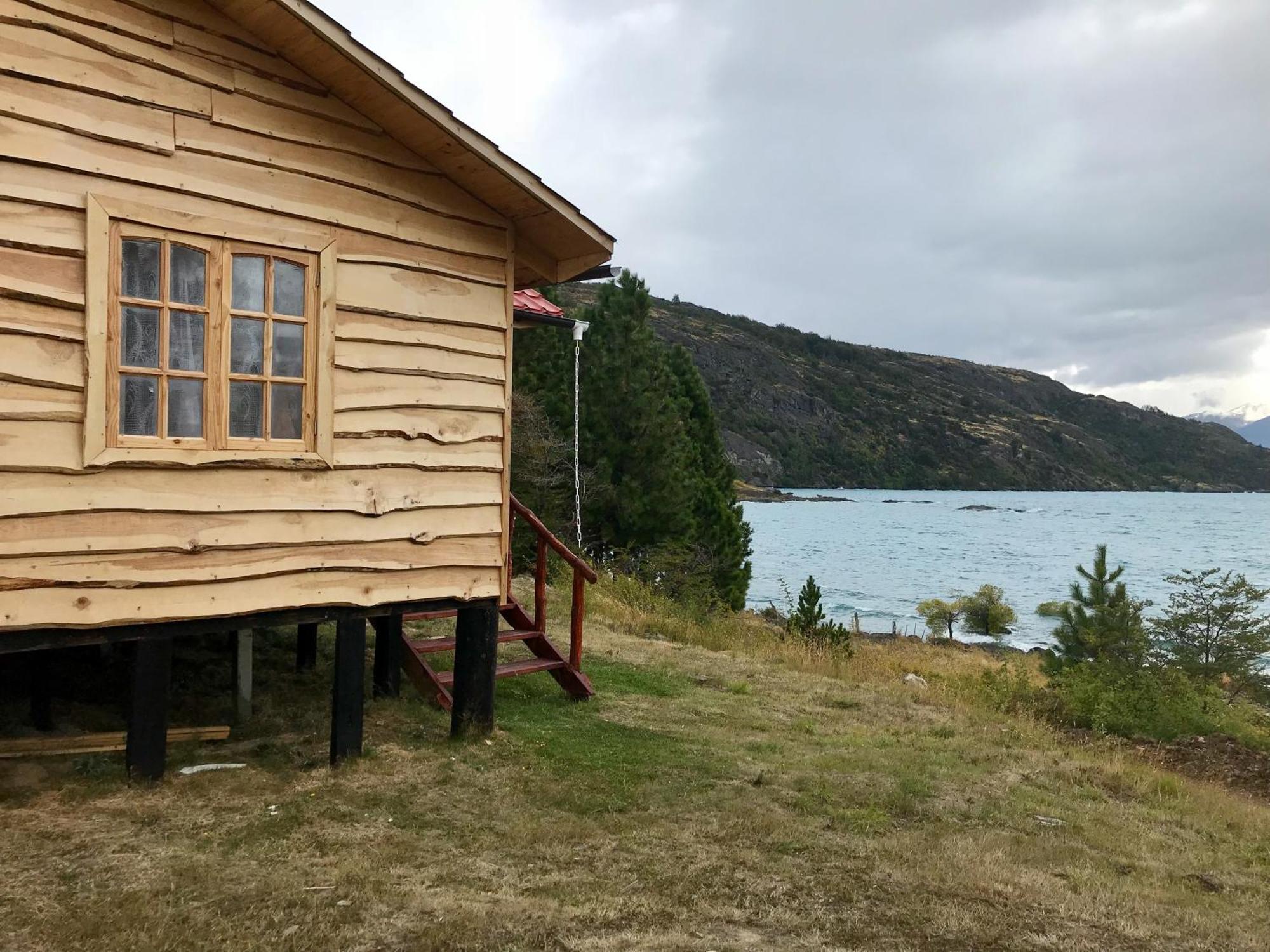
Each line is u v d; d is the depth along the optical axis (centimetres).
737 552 2619
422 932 393
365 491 589
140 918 382
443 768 623
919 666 1755
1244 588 1861
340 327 576
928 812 670
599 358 2342
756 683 1127
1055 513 13288
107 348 485
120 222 491
